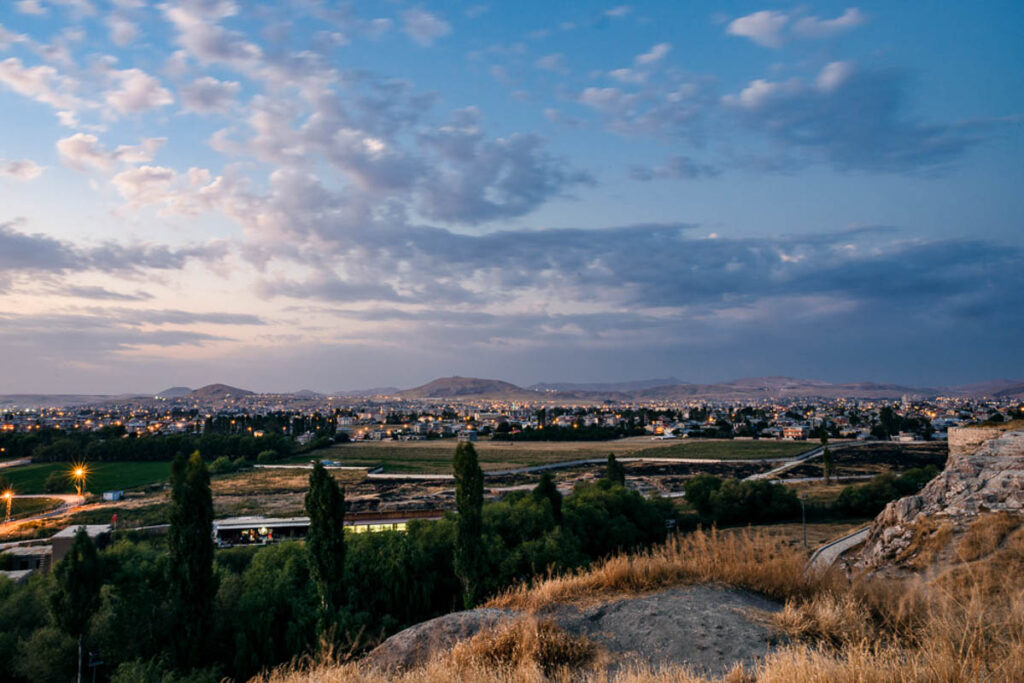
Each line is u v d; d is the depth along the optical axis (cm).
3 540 8875
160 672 3334
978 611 640
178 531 3716
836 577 886
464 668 704
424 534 5525
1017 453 2034
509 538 5575
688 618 783
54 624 3528
